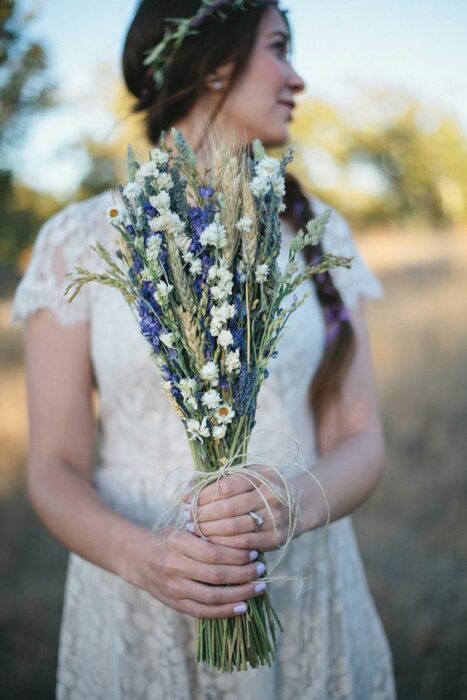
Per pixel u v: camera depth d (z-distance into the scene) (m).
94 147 8.86
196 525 1.18
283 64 1.42
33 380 1.43
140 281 1.11
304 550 1.46
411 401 4.69
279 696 1.44
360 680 1.53
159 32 1.43
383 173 17.17
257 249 1.11
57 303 1.41
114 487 1.47
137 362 1.39
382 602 2.98
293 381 1.45
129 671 1.42
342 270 1.58
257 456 1.18
